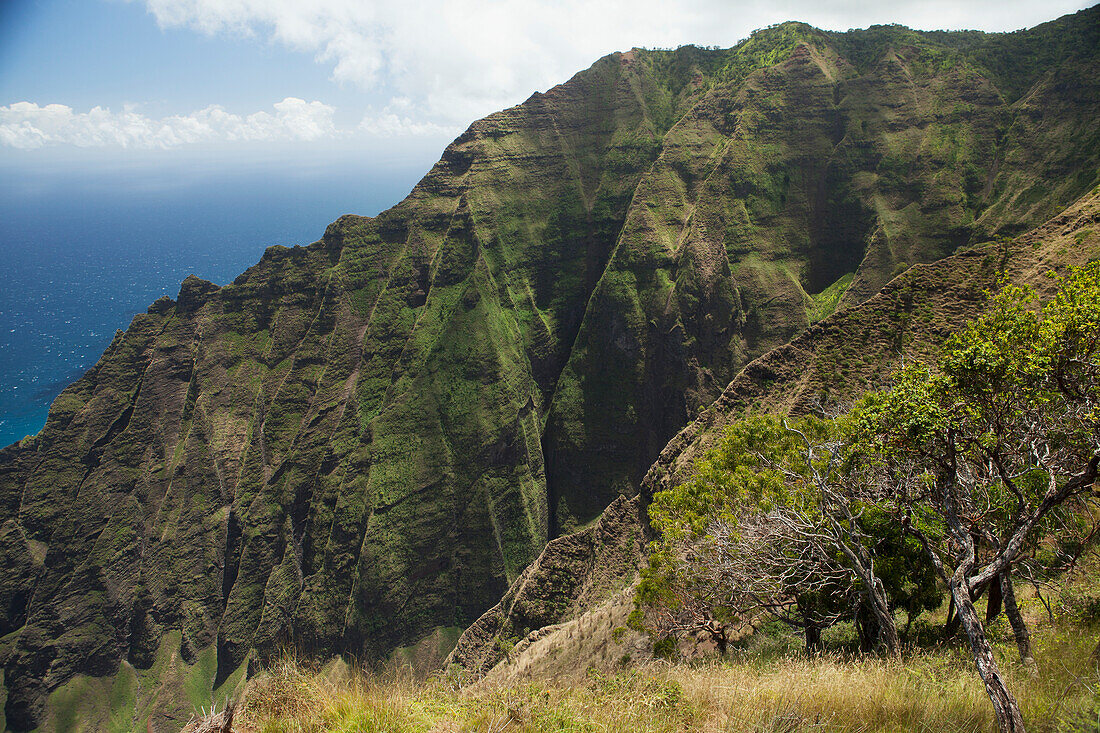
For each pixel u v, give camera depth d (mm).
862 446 13461
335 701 7527
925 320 47500
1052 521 13320
